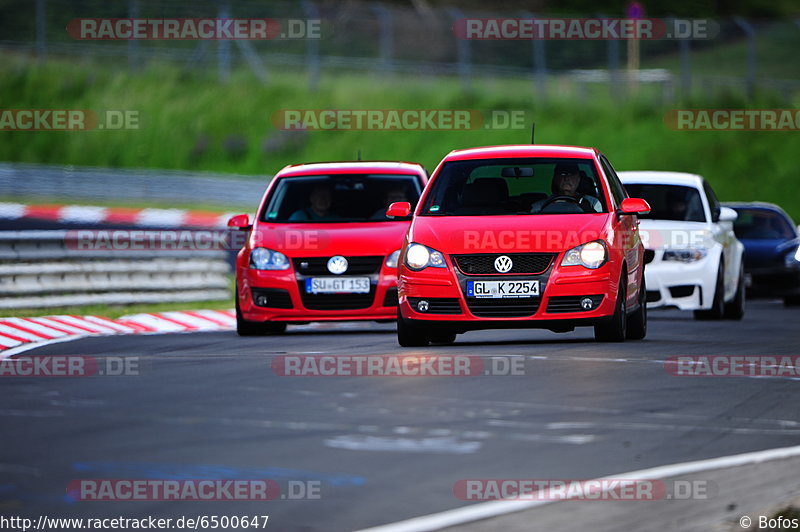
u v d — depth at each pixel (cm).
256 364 3531
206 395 2884
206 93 17438
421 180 5256
